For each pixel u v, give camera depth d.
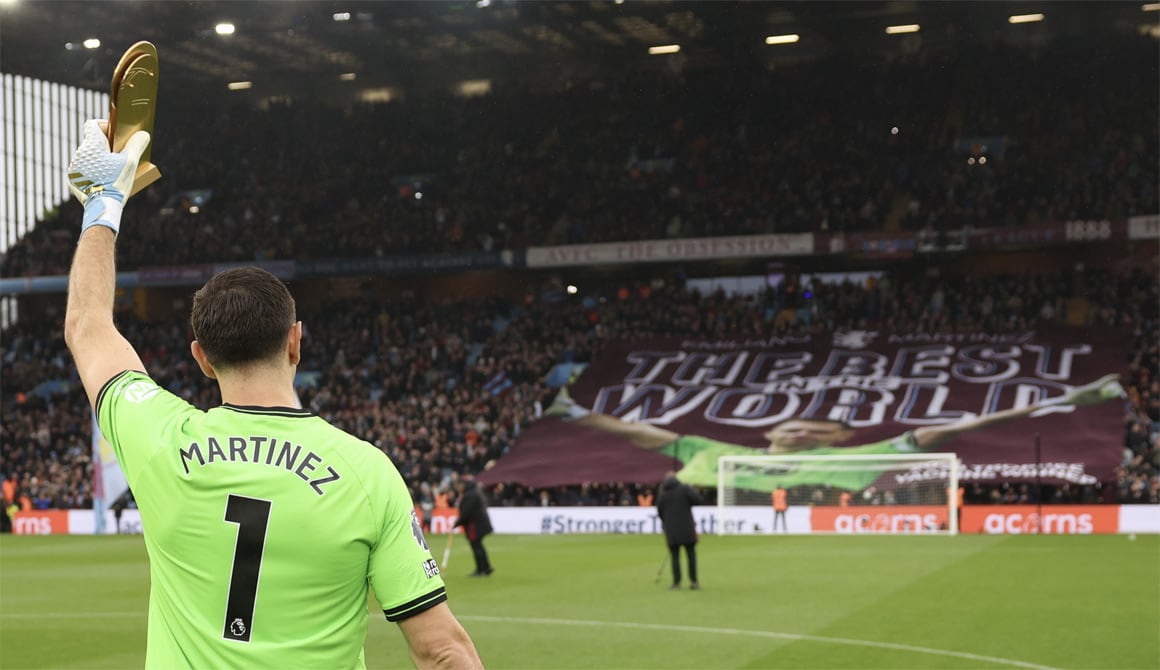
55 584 20.14
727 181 46.59
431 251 46.12
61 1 39.53
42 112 55.53
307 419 2.71
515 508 34.50
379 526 2.64
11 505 37.53
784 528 32.03
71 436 41.75
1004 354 39.44
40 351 47.78
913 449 34.59
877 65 47.72
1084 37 44.94
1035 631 12.91
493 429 39.62
